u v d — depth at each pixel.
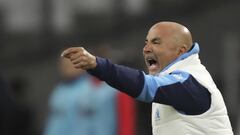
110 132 19.30
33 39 34.34
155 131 12.17
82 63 10.91
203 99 11.58
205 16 30.52
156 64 12.20
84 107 19.45
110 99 19.25
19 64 33.91
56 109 20.03
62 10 34.47
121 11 33.41
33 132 28.59
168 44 12.01
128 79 11.12
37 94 32.66
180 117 11.70
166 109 11.88
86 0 34.41
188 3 30.92
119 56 21.16
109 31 32.75
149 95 11.23
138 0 33.00
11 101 16.45
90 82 19.50
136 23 32.12
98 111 19.31
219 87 27.61
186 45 12.06
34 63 33.72
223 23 30.19
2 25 34.81
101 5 34.12
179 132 11.70
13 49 34.38
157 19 31.59
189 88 11.42
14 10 34.81
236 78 28.20
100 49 20.47
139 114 21.55
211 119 11.72
